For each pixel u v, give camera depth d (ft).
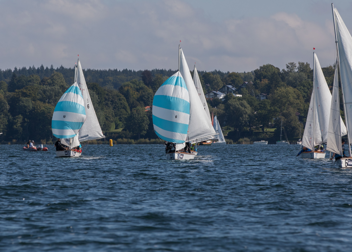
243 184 334.44
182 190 298.76
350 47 391.65
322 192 289.12
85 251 157.28
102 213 217.36
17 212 219.20
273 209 229.04
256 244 165.78
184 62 594.24
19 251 157.07
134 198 262.88
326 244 165.99
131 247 161.79
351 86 390.01
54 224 194.39
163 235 177.58
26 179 364.38
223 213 218.59
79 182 343.46
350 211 223.71
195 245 164.45
